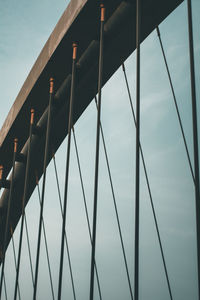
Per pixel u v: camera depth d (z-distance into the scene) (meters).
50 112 19.02
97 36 17.62
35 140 24.11
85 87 20.16
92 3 15.97
